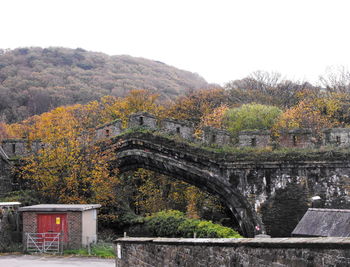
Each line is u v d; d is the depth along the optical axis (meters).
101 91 85.75
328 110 44.22
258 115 38.34
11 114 70.81
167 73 118.81
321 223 15.96
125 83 94.19
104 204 26.84
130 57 126.12
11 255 20.62
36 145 28.55
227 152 25.97
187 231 23.03
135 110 50.12
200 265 9.01
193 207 33.72
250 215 25.52
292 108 45.09
